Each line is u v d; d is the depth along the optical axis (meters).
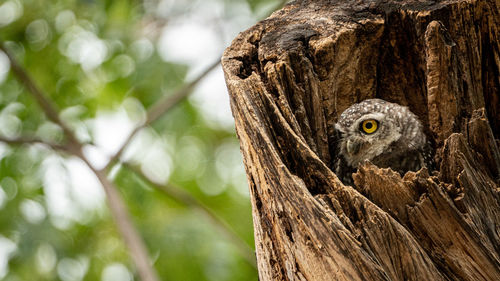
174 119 12.86
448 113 6.15
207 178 14.70
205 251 13.16
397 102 7.59
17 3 13.08
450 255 5.12
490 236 5.14
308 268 4.97
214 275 13.01
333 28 6.53
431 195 5.11
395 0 6.62
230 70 5.91
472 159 5.34
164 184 11.72
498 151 5.69
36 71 13.45
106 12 12.54
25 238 12.01
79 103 13.37
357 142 7.50
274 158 5.03
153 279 10.07
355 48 6.70
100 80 13.34
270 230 5.34
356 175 5.43
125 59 13.03
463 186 5.23
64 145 11.41
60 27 13.16
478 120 5.62
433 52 6.01
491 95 6.27
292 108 6.19
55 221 12.62
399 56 6.98
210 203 14.36
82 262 13.16
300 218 4.90
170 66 12.48
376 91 7.50
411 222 5.19
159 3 12.80
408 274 4.90
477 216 5.16
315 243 4.86
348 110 7.51
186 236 13.14
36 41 13.34
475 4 6.03
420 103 7.53
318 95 6.41
